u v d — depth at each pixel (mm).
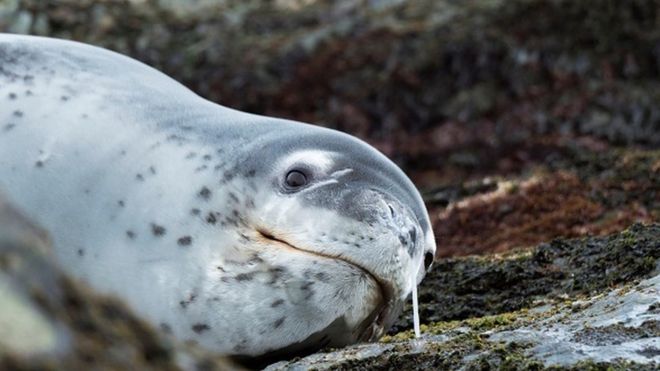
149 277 16656
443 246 30172
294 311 16266
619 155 33500
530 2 49219
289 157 17172
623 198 30859
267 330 16344
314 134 17812
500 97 45719
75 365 7445
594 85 46125
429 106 45844
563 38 47938
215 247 16578
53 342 7465
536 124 44344
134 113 18094
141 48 49125
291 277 16203
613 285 20734
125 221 16984
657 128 44219
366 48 48406
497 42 47594
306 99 46875
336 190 16781
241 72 47781
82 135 17719
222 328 16422
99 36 49500
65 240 17062
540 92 46031
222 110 18719
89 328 7812
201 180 17062
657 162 32562
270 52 48719
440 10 50625
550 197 31422
